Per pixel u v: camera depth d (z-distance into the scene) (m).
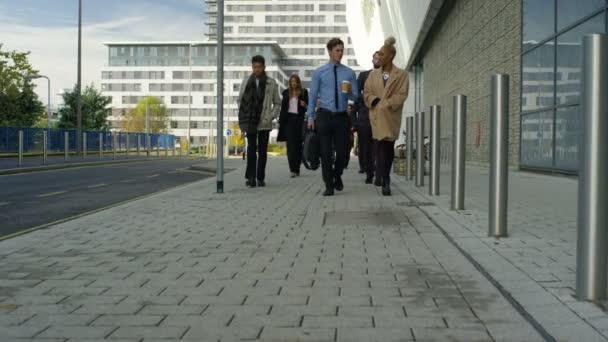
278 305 3.66
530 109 15.55
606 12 10.84
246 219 7.30
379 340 3.03
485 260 4.60
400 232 6.21
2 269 4.72
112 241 5.94
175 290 4.04
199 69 116.06
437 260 4.88
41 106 51.50
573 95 12.60
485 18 20.42
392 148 9.48
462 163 7.47
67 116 63.06
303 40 134.50
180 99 116.12
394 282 4.19
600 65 3.32
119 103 117.00
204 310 3.58
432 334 3.11
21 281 4.33
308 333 3.14
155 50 116.88
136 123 94.56
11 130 28.70
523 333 3.10
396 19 39.81
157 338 3.10
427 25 31.41
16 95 42.91
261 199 9.48
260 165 11.98
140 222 7.19
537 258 4.64
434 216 6.95
